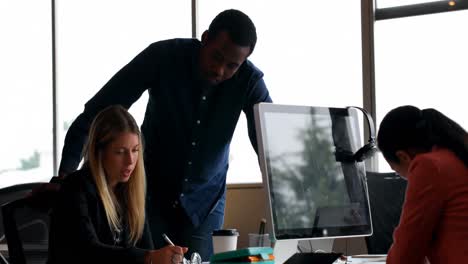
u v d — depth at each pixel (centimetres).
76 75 578
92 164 220
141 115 526
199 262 226
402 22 459
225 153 285
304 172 226
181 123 278
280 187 217
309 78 486
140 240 234
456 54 443
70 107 580
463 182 187
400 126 196
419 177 187
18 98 592
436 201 185
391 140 198
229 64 257
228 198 481
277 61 497
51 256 211
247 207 477
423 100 453
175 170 279
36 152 587
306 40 488
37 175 586
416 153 197
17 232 224
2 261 252
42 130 586
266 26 500
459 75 442
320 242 247
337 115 245
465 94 440
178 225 280
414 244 186
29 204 224
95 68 571
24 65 591
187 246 280
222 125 279
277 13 496
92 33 571
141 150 231
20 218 228
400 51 459
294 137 227
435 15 448
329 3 480
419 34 454
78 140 267
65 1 579
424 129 195
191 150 278
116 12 562
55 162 580
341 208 236
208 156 280
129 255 198
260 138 216
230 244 224
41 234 232
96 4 569
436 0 448
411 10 455
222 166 287
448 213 186
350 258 260
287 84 494
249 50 257
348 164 244
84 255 204
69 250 207
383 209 338
